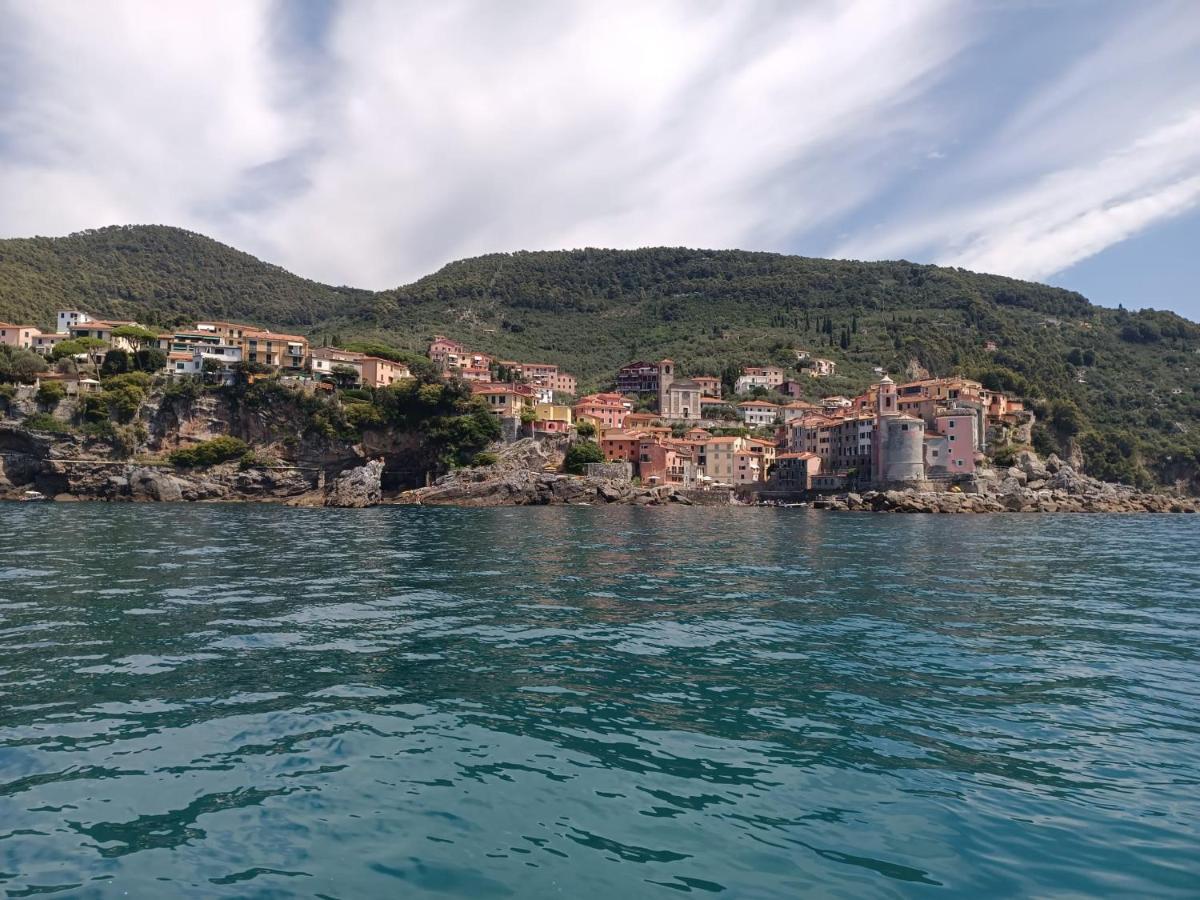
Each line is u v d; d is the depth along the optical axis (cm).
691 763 1240
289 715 1448
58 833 980
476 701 1555
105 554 4066
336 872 902
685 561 4206
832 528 7550
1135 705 1558
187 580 3159
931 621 2453
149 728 1366
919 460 13762
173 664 1803
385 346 18450
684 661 1900
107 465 12288
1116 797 1119
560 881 886
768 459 16838
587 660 1902
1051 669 1845
